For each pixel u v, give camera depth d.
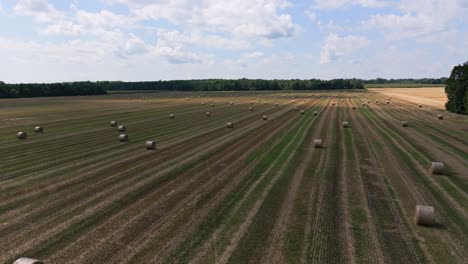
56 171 17.06
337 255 9.29
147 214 11.90
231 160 19.61
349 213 12.13
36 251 9.36
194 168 17.88
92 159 19.69
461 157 20.84
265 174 16.78
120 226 10.95
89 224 11.07
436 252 9.54
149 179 15.88
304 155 20.98
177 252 9.37
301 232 10.61
